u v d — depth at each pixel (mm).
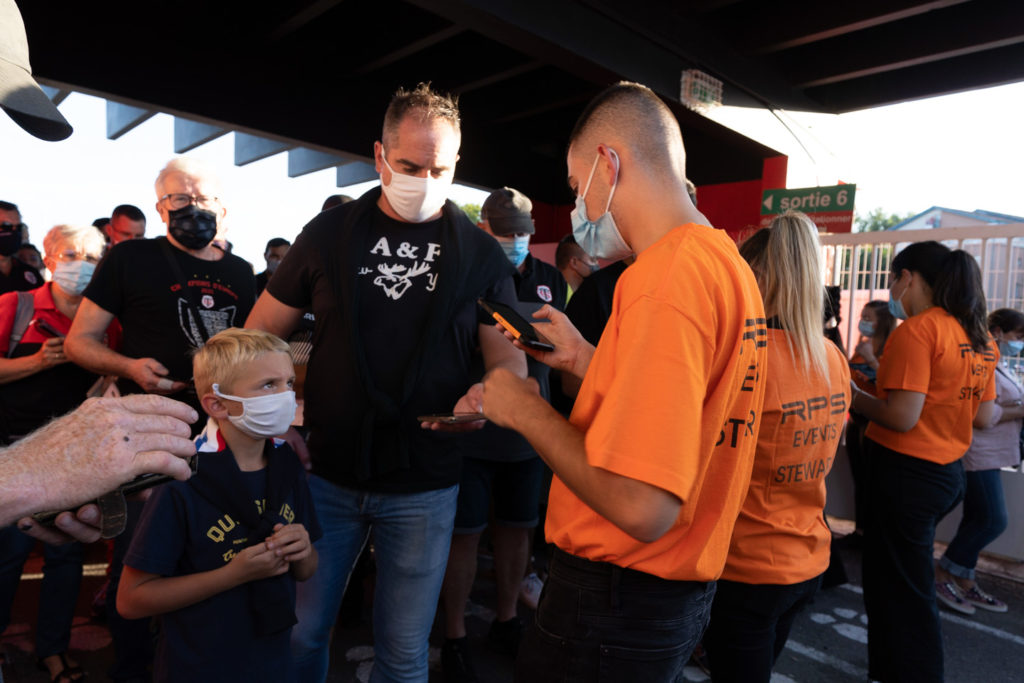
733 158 9312
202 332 2258
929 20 6566
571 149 1271
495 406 1103
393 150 1681
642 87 1203
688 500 1017
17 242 3311
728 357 996
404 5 6703
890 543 2232
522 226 2812
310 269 1743
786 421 1452
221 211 2334
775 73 7746
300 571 1560
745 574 1472
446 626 2379
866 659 2750
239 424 1457
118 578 2094
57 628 2258
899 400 2172
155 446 721
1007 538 4008
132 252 2227
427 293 1736
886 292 4930
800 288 1500
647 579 1068
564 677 1126
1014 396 3254
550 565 1203
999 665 2736
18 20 772
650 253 1027
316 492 1725
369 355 1702
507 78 8195
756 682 1531
